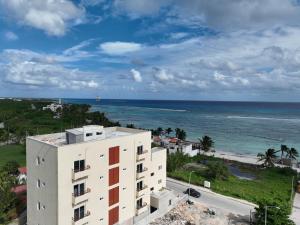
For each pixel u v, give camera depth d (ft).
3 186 177.37
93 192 132.87
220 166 284.00
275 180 300.40
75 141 130.93
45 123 628.28
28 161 135.23
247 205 202.69
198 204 199.00
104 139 137.08
